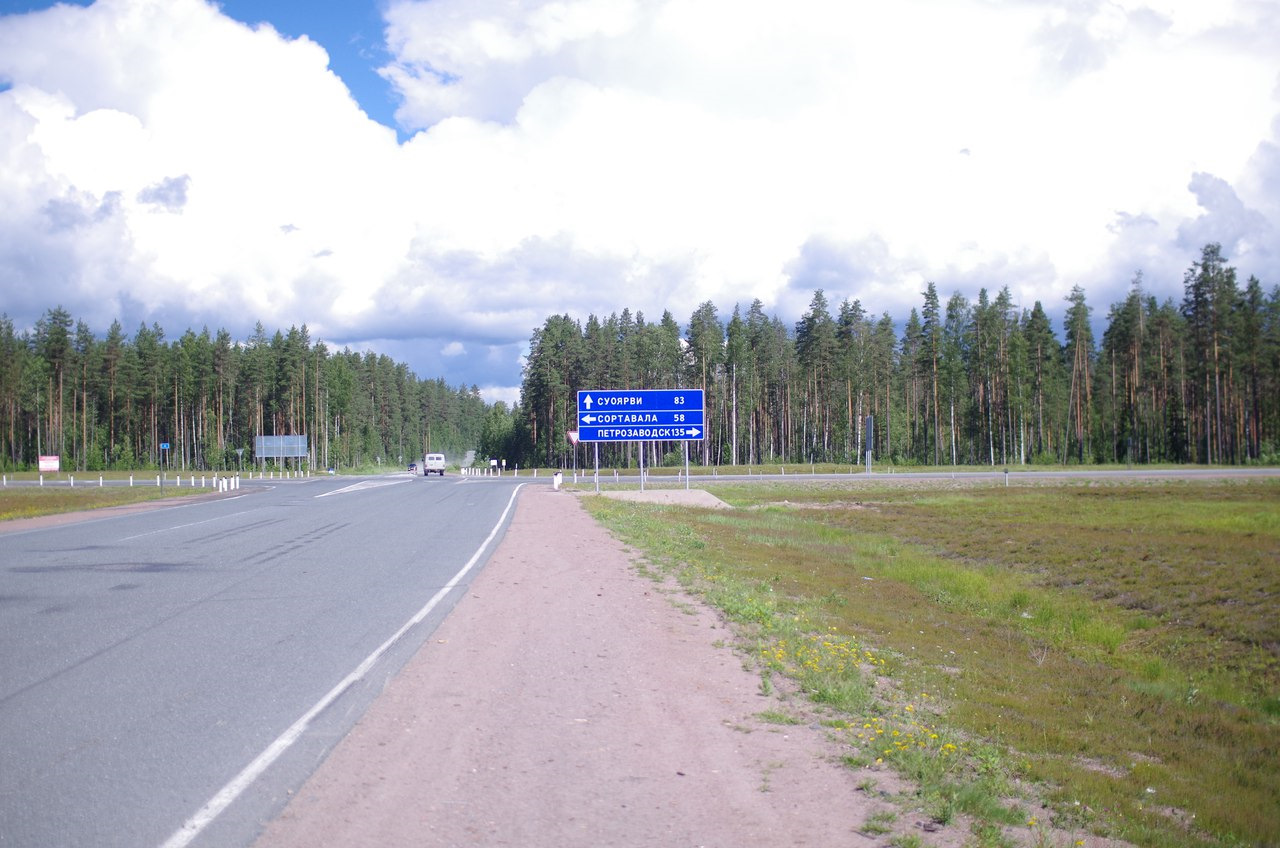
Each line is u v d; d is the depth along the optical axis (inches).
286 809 202.7
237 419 4650.6
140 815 198.2
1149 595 757.9
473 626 428.5
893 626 573.6
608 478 2778.1
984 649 555.2
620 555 740.7
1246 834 257.6
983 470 3002.0
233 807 203.2
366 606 479.5
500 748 249.9
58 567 636.7
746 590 571.5
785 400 4158.5
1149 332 3747.5
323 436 4613.7
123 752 240.8
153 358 4045.3
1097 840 220.2
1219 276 3398.1
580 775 229.5
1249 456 3395.7
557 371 3981.3
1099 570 876.6
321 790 214.7
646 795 216.7
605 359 4018.2
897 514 1473.9
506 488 2052.2
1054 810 241.4
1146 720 417.4
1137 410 3698.3
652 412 1825.8
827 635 458.6
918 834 199.5
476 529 967.0
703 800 214.4
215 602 489.7
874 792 223.6
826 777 234.1
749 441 4197.8
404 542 823.7
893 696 351.6
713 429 4175.7
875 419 4101.9
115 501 1658.5
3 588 538.6
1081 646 615.2
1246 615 673.6
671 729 272.2
